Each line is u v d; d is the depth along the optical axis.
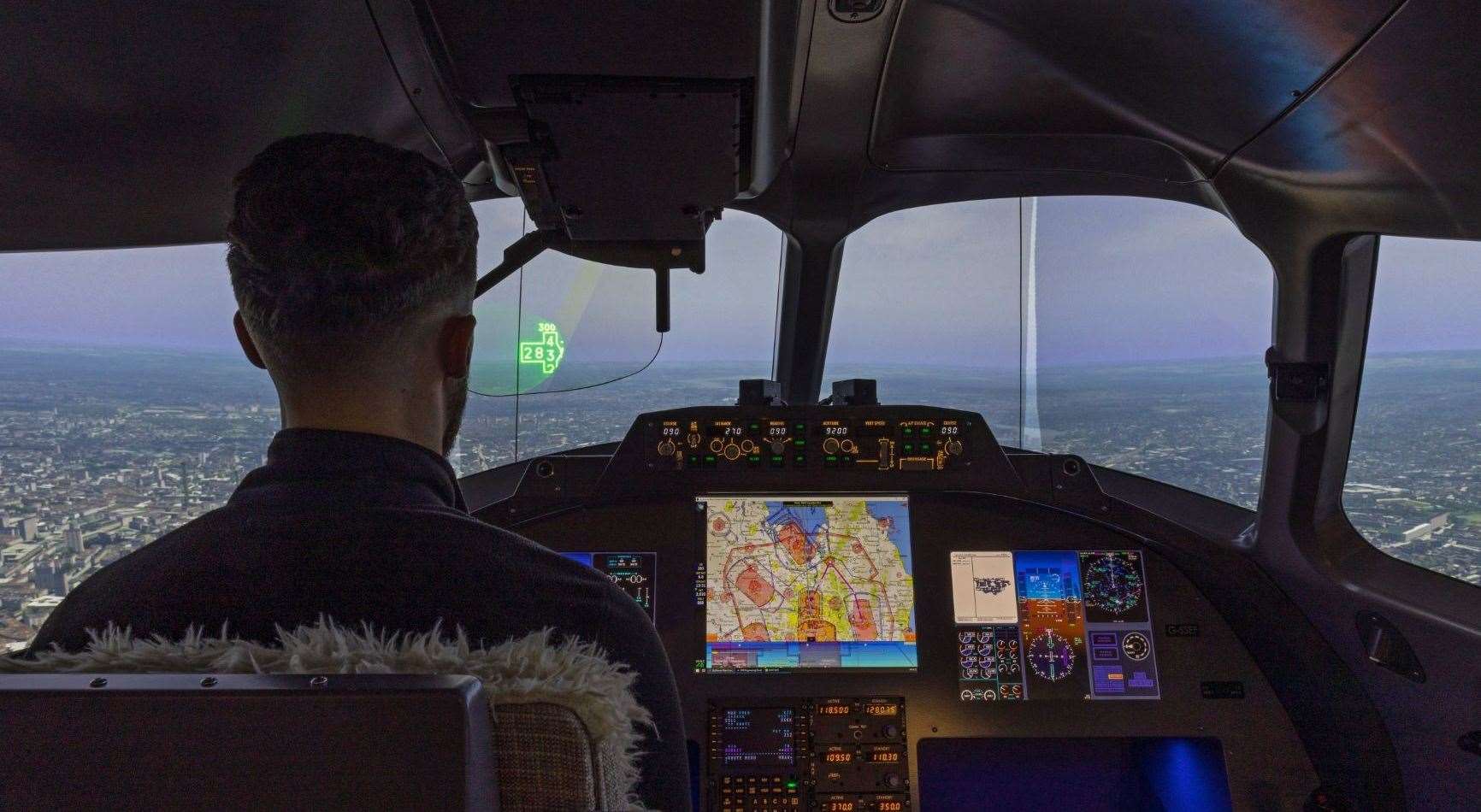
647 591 2.61
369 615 0.66
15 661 0.61
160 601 0.66
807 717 2.49
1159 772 2.68
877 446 2.64
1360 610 2.40
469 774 0.57
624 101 1.57
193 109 2.00
